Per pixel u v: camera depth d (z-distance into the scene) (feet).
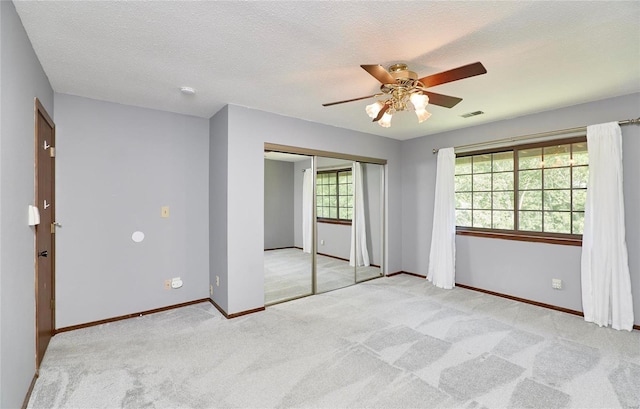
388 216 16.35
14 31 5.45
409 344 8.75
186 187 12.04
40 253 7.63
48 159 8.69
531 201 12.35
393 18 5.78
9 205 5.29
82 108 9.95
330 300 12.59
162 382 6.91
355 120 12.91
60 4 5.29
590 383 6.89
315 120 12.87
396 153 16.71
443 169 14.47
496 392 6.59
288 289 13.55
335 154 13.87
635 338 9.09
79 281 9.90
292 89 9.42
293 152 12.44
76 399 6.30
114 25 5.97
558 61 7.57
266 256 14.12
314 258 13.48
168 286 11.62
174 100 10.39
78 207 9.89
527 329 9.75
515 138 12.23
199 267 12.34
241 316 10.91
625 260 9.69
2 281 4.97
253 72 8.19
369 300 12.57
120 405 6.14
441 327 9.92
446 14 5.66
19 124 5.83
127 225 10.79
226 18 5.75
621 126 9.96
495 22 5.92
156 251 11.37
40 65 7.59
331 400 6.33
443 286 14.26
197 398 6.37
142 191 11.09
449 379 7.07
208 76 8.44
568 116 11.05
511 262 12.67
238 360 7.86
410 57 7.34
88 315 10.06
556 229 11.71
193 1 5.22
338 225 14.73
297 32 6.25
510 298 12.68
